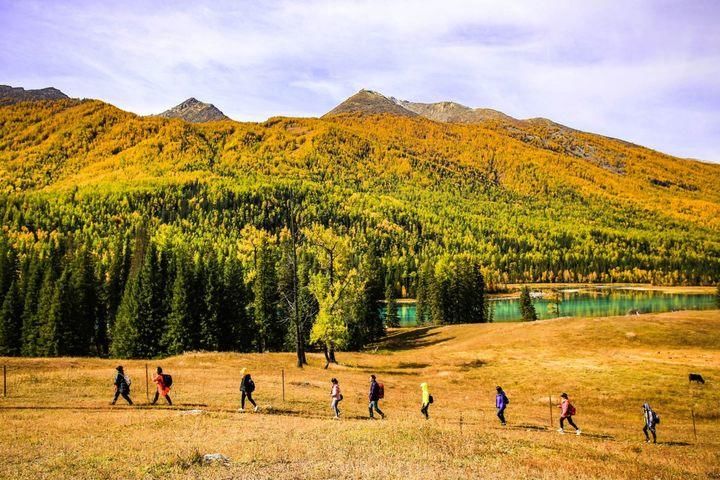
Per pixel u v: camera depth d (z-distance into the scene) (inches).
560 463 754.2
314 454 732.7
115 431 840.3
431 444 836.0
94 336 3850.9
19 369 1606.8
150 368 1765.5
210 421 949.8
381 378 1988.2
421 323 5703.7
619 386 1825.8
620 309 6264.8
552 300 7386.8
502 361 2453.2
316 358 2465.6
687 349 2484.0
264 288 3592.5
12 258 4028.1
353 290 2413.9
